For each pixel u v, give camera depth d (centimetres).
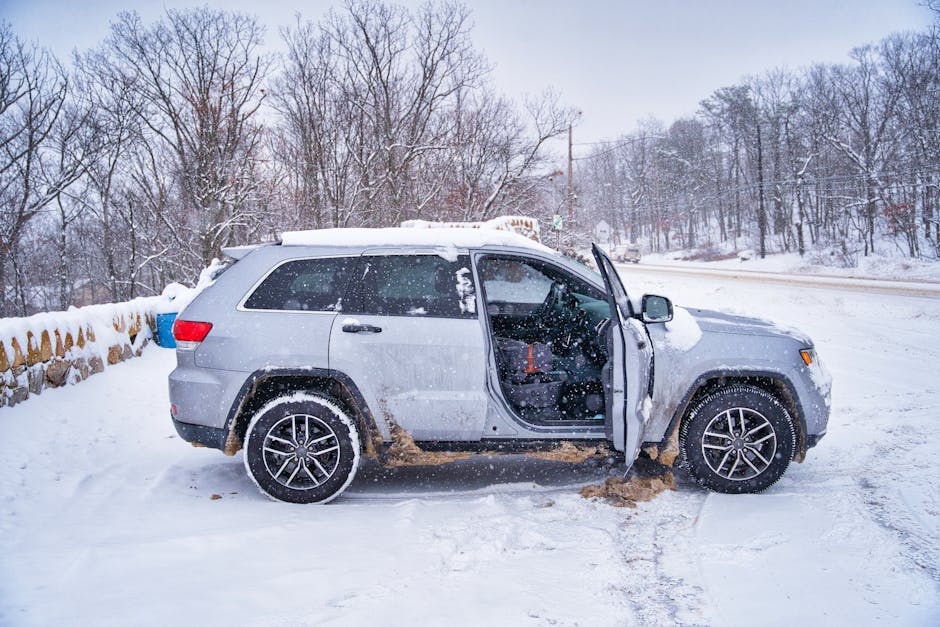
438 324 401
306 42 2369
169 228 2464
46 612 253
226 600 266
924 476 418
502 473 473
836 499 387
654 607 267
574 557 321
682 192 8288
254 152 2416
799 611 260
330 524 361
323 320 402
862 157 4484
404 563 308
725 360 402
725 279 2645
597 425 408
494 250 421
